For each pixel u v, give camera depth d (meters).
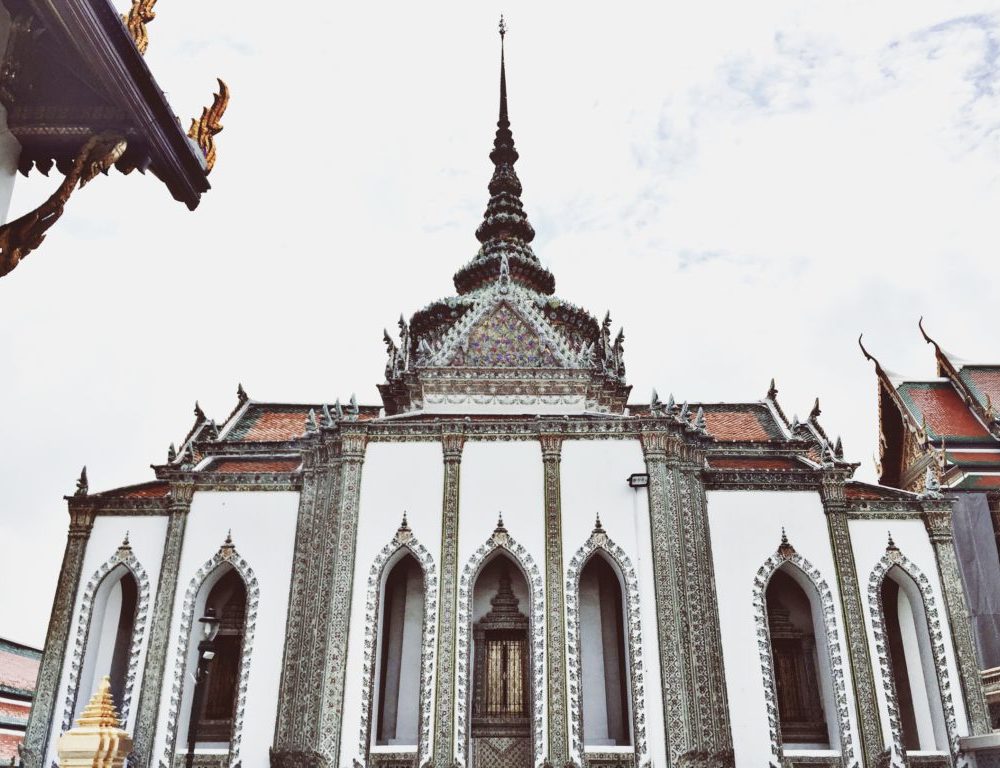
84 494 22.95
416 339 28.64
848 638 21.06
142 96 6.04
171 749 20.09
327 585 19.73
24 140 6.23
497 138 34.28
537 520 20.00
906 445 34.75
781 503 22.36
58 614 21.75
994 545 28.91
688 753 17.80
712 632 20.69
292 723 19.47
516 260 30.06
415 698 19.97
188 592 21.47
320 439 22.19
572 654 18.78
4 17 5.65
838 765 20.05
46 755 20.56
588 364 23.84
